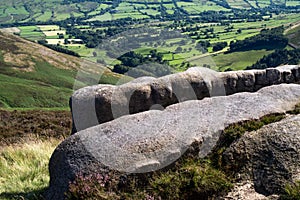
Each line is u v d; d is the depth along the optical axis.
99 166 7.07
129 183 6.88
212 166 7.24
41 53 95.38
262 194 6.64
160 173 7.03
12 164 10.78
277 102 8.74
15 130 19.33
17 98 72.69
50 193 7.43
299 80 10.93
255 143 7.38
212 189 6.77
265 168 6.97
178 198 6.70
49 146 12.59
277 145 7.19
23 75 85.44
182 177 6.90
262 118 8.06
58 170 7.47
